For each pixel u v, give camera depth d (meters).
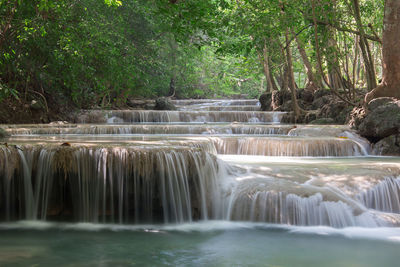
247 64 28.52
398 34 13.41
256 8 16.34
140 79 23.83
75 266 4.80
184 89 36.53
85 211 6.86
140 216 6.89
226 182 7.55
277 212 6.82
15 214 6.92
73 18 16.39
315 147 11.13
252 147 11.38
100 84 18.11
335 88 21.00
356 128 13.28
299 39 22.31
